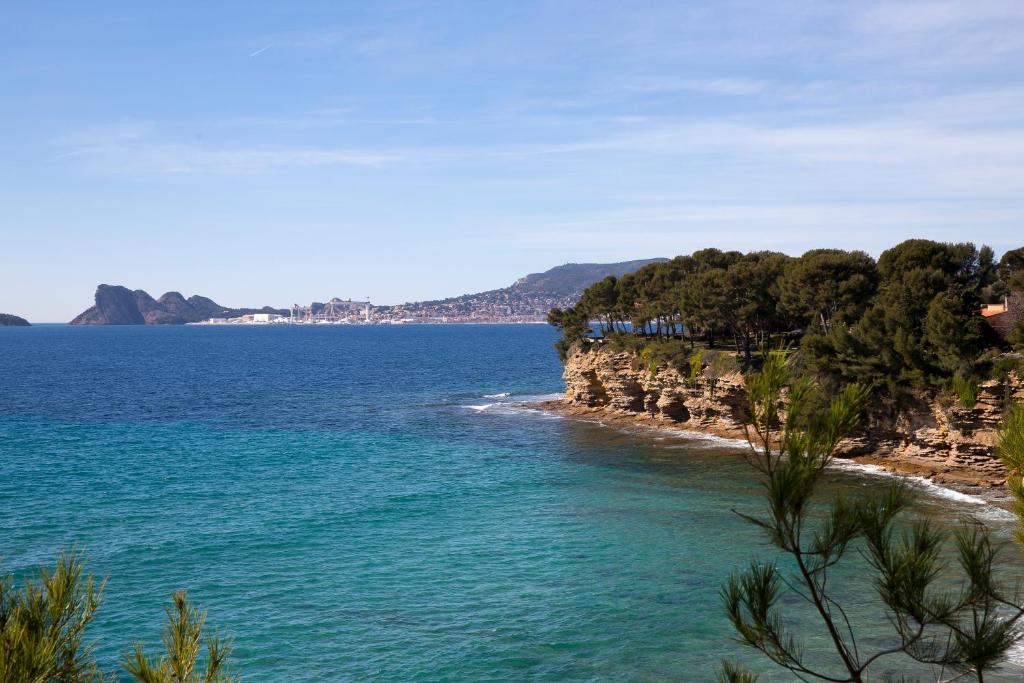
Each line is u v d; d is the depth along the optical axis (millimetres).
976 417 56375
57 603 8844
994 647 7672
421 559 40844
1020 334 56219
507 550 42344
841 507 7734
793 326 86250
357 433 86125
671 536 44594
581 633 31500
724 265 112250
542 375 169750
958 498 49625
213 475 62625
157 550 42094
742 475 61719
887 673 26688
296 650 30031
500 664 28906
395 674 28172
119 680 26828
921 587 7711
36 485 57594
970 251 67375
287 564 40031
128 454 71750
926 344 61719
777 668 27922
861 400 7141
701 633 31344
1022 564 31672
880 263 73688
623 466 66000
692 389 84688
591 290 122125
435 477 62125
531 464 67438
